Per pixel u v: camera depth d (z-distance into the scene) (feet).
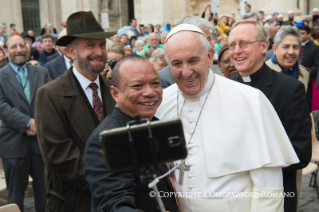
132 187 5.93
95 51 9.00
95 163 6.04
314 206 14.67
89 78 9.21
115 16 68.13
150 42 28.68
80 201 8.61
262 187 6.79
